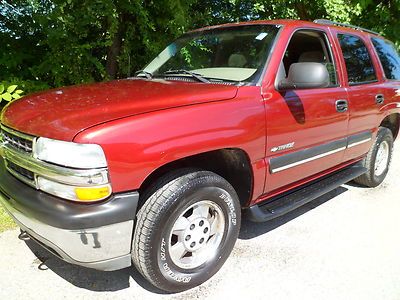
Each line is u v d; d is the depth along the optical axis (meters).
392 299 2.73
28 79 5.74
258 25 3.54
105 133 2.23
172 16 5.77
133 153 2.29
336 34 4.00
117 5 5.33
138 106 2.51
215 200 2.78
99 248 2.31
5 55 5.53
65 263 3.02
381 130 4.75
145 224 2.45
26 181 2.51
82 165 2.18
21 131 2.50
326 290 2.81
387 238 3.58
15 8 5.53
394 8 9.02
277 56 3.18
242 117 2.81
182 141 2.47
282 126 3.12
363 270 3.06
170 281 2.64
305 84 2.93
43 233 2.36
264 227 3.73
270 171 3.12
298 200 3.52
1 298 2.60
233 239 2.99
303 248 3.36
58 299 2.62
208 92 2.80
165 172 2.66
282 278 2.94
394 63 5.05
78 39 5.42
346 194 4.68
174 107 2.55
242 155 2.92
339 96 3.77
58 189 2.28
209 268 2.85
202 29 4.02
